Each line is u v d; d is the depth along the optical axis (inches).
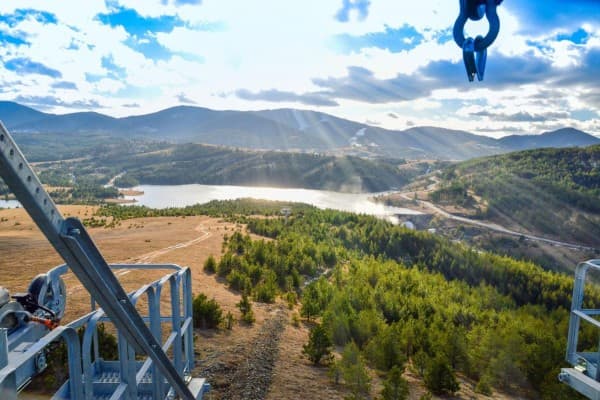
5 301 185.8
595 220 7224.4
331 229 2832.2
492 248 6461.6
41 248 1333.7
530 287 2704.2
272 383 538.3
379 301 1211.2
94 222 2517.2
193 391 289.4
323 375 603.5
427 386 644.1
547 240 6889.8
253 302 997.2
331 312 891.4
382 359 708.0
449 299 1465.3
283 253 1665.8
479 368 791.1
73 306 644.1
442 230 7445.9
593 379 258.5
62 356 358.6
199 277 1112.2
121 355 181.5
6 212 3216.0
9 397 89.8
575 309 276.4
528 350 769.6
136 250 1398.9
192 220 2701.8
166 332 604.1
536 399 701.3
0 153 64.3
